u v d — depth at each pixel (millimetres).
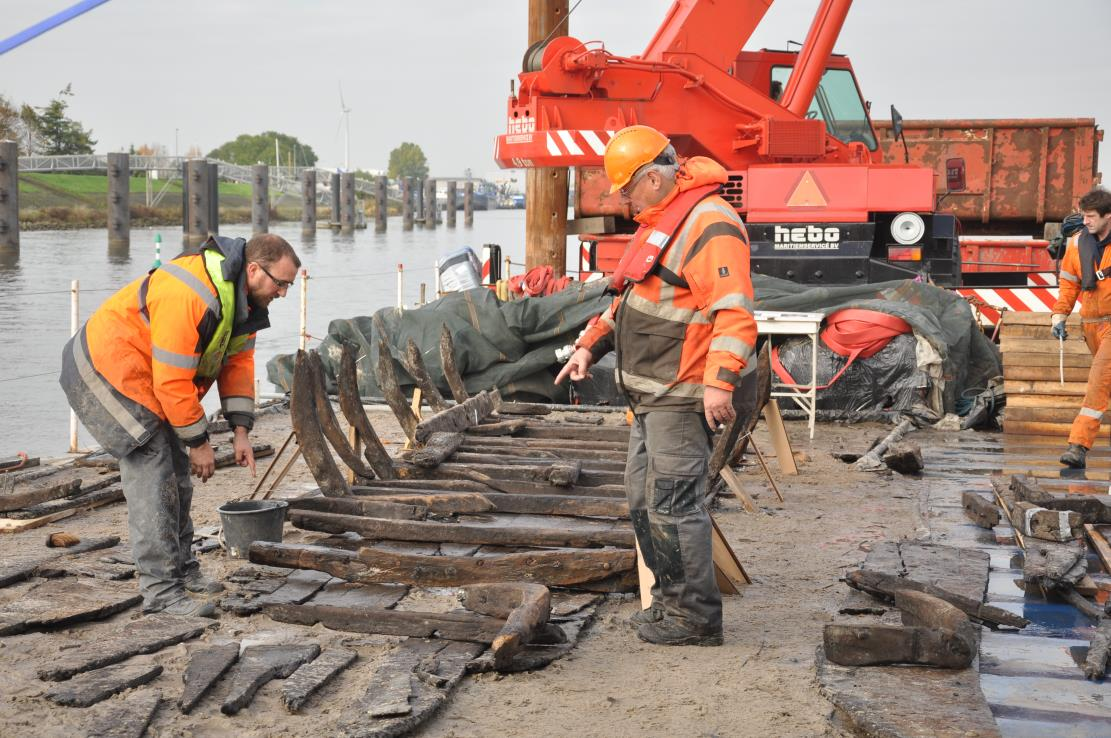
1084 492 7395
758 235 11367
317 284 26516
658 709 3875
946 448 9227
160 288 4668
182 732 3633
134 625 4562
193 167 55188
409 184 77188
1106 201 8039
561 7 14516
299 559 5180
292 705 3793
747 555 5949
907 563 5484
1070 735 3703
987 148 17156
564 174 15039
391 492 6305
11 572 5215
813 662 4332
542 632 4445
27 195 70188
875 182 11188
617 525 5910
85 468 7801
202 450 4793
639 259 4371
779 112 11789
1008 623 4723
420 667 4125
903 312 10352
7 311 19281
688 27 11648
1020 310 12852
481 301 11250
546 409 9422
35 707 3791
